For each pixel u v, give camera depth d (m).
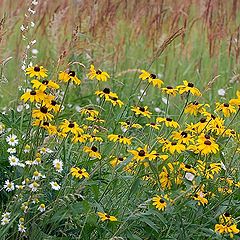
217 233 5.20
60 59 6.71
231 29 10.78
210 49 9.83
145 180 5.57
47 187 5.34
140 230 5.34
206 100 9.05
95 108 8.26
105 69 9.42
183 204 5.13
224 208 5.40
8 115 7.04
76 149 6.42
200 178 5.28
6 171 5.38
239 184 5.58
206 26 10.61
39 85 5.06
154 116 8.44
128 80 9.64
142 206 5.01
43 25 10.04
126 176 5.39
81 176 5.12
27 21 7.33
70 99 8.83
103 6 9.83
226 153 6.46
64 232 5.14
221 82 9.75
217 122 5.69
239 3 11.36
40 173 5.04
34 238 4.98
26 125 6.21
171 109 9.00
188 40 10.39
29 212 5.08
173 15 10.68
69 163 5.63
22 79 8.48
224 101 9.11
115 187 5.64
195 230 5.20
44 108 5.12
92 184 5.15
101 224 5.16
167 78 9.99
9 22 9.88
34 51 9.33
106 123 7.05
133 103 8.76
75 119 7.61
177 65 10.25
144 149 5.41
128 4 10.88
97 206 4.97
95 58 9.32
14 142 5.10
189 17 11.51
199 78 9.59
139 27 10.46
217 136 5.84
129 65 10.01
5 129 6.12
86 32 9.56
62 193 5.19
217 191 5.56
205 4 10.68
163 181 5.39
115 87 9.03
